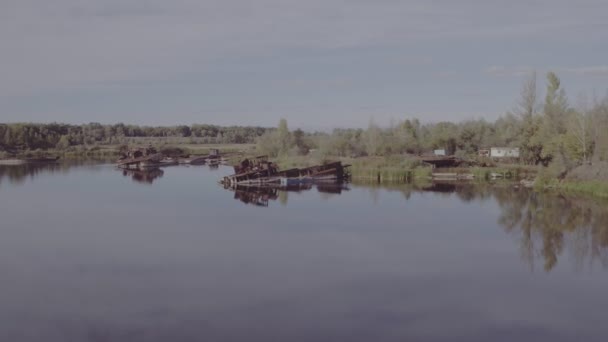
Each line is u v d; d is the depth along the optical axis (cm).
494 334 2258
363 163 10000
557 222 4697
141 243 3875
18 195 6650
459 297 2703
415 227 4488
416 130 14662
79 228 4438
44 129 19412
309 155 12169
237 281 2959
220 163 13862
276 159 11688
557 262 3369
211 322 2362
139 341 2164
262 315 2450
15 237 4078
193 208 5594
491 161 10306
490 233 4244
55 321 2375
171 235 4153
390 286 2883
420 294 2750
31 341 2166
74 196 6575
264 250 3672
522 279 3014
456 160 10200
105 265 3291
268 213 5244
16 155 15462
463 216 5034
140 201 6147
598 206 5575
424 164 9869
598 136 7212
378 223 4678
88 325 2330
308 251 3638
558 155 7506
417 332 2267
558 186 7150
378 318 2423
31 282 2939
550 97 9312
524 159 9888
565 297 2709
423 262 3366
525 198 6241
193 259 3428
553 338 2212
